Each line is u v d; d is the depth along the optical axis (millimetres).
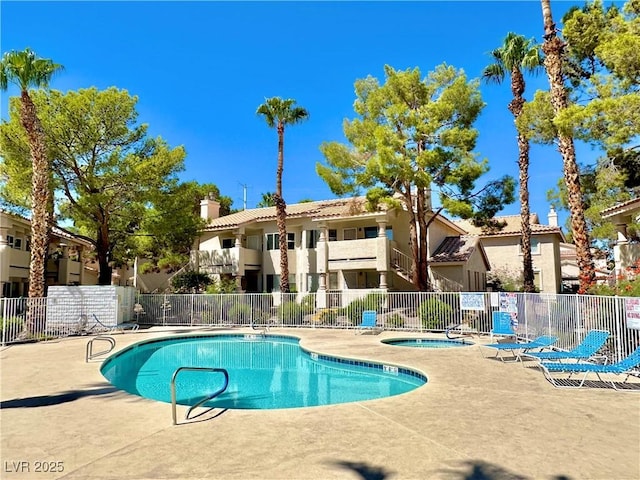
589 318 11422
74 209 26469
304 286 29562
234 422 6582
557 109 15117
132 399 8102
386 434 5953
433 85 23672
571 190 15180
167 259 33938
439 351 13898
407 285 27578
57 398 8180
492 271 35406
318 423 6484
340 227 29266
